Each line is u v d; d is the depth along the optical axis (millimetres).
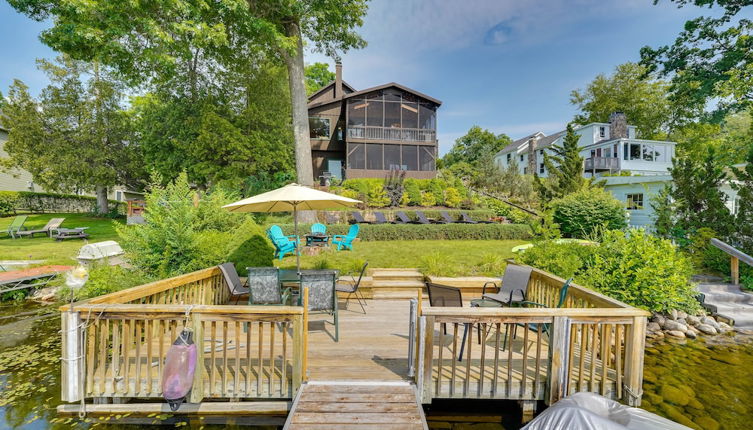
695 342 5836
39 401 3781
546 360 4035
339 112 25375
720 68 14289
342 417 2934
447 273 7695
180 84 17922
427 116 24984
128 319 3412
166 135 17828
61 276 7398
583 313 3393
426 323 3328
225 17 11133
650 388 4223
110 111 20344
